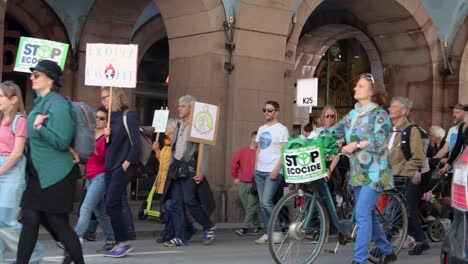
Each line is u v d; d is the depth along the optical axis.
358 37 18.64
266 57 12.84
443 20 16.22
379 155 6.59
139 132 7.74
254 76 12.70
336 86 20.73
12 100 6.06
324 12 17.95
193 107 8.77
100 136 7.73
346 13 17.41
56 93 5.78
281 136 9.52
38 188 5.59
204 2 12.36
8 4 14.15
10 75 15.25
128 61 8.49
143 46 16.56
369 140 6.51
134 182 15.50
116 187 7.58
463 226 4.34
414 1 15.62
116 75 8.50
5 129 6.12
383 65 16.97
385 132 6.55
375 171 6.56
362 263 6.55
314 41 19.00
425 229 10.05
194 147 8.89
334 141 6.73
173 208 8.93
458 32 16.30
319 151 6.57
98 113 7.80
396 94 16.73
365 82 6.64
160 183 11.41
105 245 8.23
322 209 6.83
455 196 4.49
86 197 7.75
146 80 17.39
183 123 8.91
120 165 7.60
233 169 11.12
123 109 7.82
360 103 6.71
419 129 8.39
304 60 19.47
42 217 5.73
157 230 10.44
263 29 12.76
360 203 6.58
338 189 8.71
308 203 6.78
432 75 16.17
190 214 9.19
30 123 5.62
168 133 11.30
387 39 16.67
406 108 8.41
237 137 12.52
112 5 14.74
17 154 5.96
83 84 14.96
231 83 12.55
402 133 8.39
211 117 8.94
